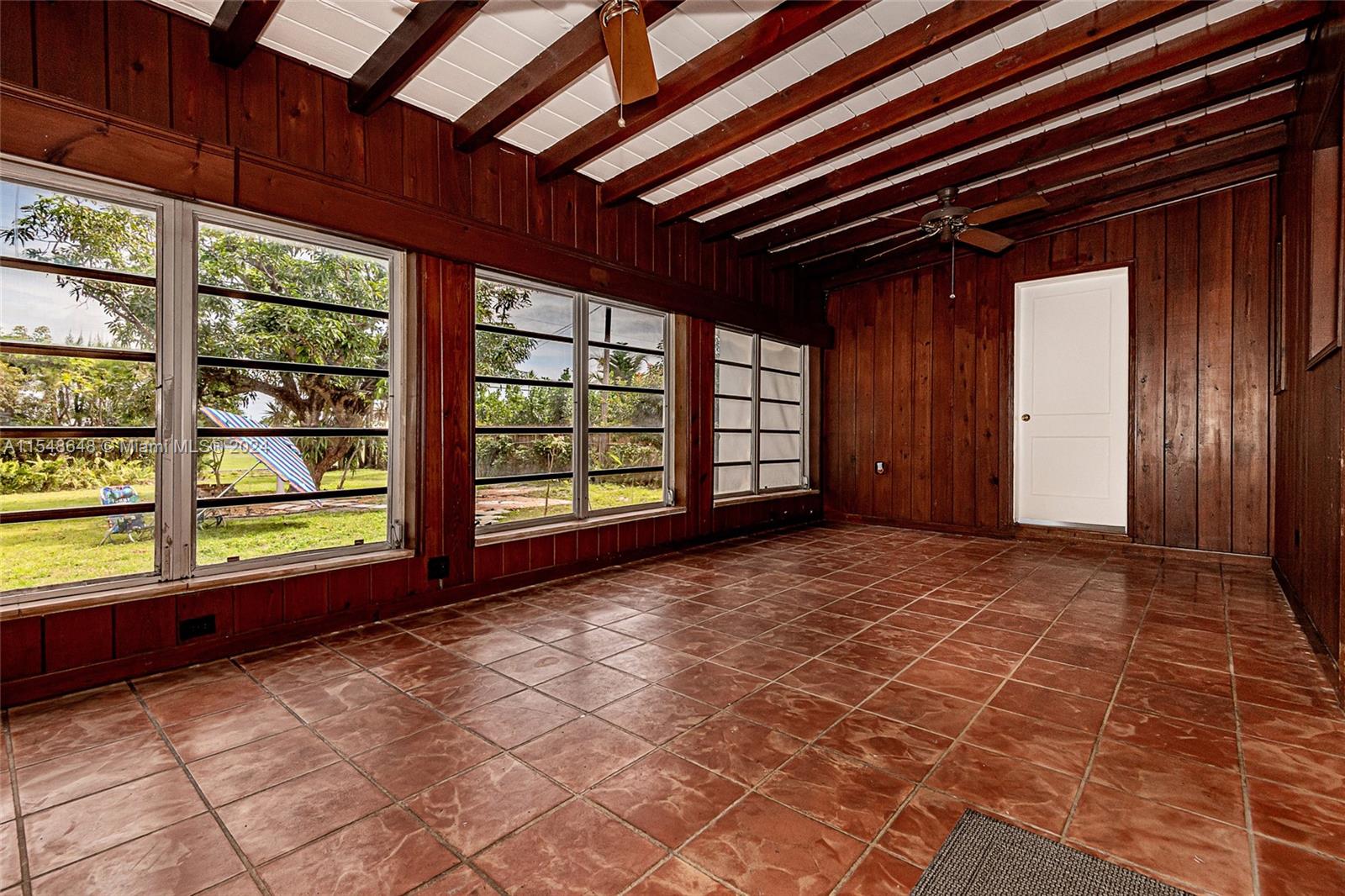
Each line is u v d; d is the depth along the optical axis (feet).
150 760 6.07
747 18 8.84
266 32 8.84
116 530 8.24
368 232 10.23
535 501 13.51
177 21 8.38
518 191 12.61
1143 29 8.86
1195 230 15.46
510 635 9.73
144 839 4.88
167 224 8.56
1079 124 12.19
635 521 15.29
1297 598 10.90
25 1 7.25
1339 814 5.15
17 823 5.09
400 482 11.11
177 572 8.61
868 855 4.67
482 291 12.57
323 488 10.28
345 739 6.47
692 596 12.09
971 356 19.21
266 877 4.46
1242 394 14.87
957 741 6.42
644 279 15.34
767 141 12.76
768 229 17.76
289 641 9.42
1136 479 16.29
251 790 5.55
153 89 8.18
